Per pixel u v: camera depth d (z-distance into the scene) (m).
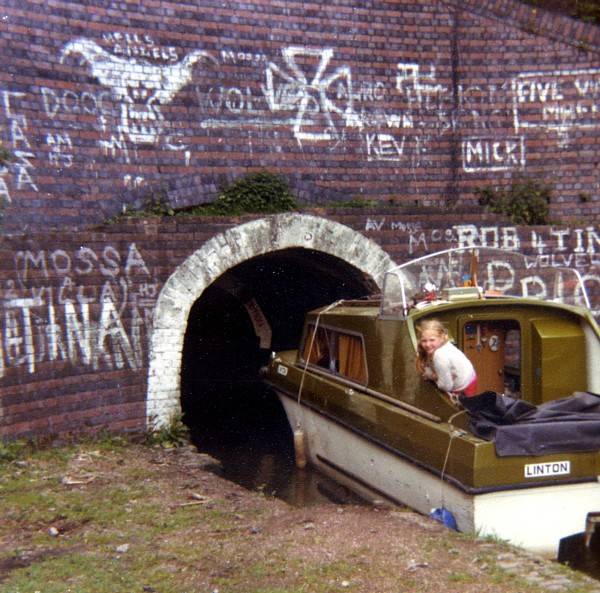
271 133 10.68
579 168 11.60
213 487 7.49
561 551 6.56
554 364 7.84
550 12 11.64
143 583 5.11
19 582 5.13
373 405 8.05
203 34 10.23
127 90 9.59
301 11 10.88
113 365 8.83
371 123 11.27
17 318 7.73
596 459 6.53
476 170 11.62
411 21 11.39
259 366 14.89
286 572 5.21
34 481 7.27
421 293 8.35
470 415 6.66
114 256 8.88
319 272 11.87
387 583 5.00
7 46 8.48
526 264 10.78
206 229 9.63
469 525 6.38
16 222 8.29
